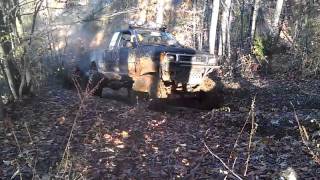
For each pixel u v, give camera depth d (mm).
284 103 11336
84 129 7137
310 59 18859
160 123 7852
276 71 19891
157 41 11039
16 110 8312
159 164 5570
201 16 26391
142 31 11180
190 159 5734
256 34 23812
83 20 8086
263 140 6445
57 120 7598
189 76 10039
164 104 9828
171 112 9383
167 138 6816
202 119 8594
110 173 5262
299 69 19000
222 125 7984
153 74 9953
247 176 4945
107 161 5645
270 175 4934
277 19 23344
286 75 18812
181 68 9898
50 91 11516
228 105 10391
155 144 6461
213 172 5172
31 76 9531
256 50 21375
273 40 22234
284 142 6383
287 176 4750
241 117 8484
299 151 5801
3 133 6848
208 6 26875
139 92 9945
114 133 6949
